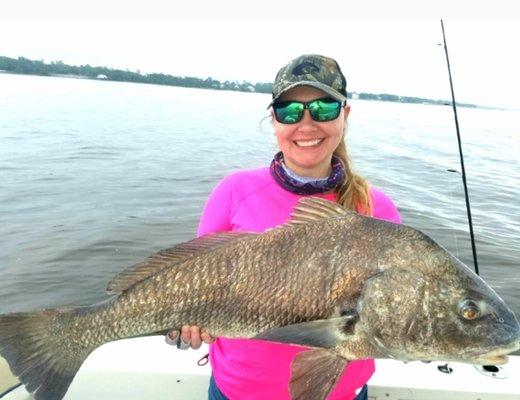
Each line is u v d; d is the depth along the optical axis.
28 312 0.89
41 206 3.55
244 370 0.94
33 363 0.87
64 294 2.33
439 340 0.77
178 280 0.86
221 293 0.84
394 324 0.76
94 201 3.73
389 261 0.78
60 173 4.64
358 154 6.34
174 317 0.86
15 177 4.39
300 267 0.82
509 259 2.73
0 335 0.87
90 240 2.88
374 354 0.78
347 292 0.78
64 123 8.70
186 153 6.26
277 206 0.96
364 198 0.97
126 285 0.88
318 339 0.76
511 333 0.76
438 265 0.78
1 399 1.11
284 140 0.96
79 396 1.20
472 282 0.78
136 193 4.03
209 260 0.86
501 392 1.17
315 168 0.98
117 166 5.15
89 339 0.89
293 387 0.77
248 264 0.84
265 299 0.82
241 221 0.97
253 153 6.56
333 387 0.76
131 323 0.87
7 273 2.49
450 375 1.23
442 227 3.24
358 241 0.81
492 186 4.69
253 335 0.83
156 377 1.21
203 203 3.80
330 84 0.93
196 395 1.21
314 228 0.84
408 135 9.27
